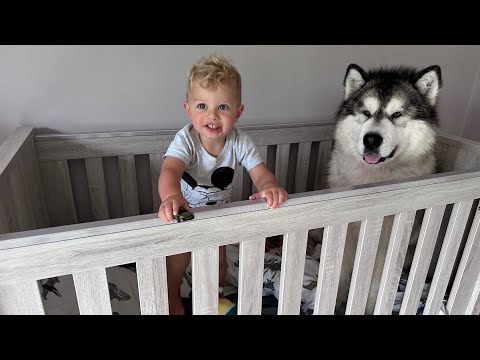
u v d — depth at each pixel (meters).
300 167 1.66
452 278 1.48
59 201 1.31
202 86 0.84
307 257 1.45
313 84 1.59
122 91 1.30
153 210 1.49
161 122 1.40
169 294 1.09
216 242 0.75
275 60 1.48
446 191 0.96
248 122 1.56
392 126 1.20
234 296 1.27
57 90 1.23
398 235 0.99
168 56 1.31
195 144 0.98
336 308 1.33
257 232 0.79
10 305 0.66
